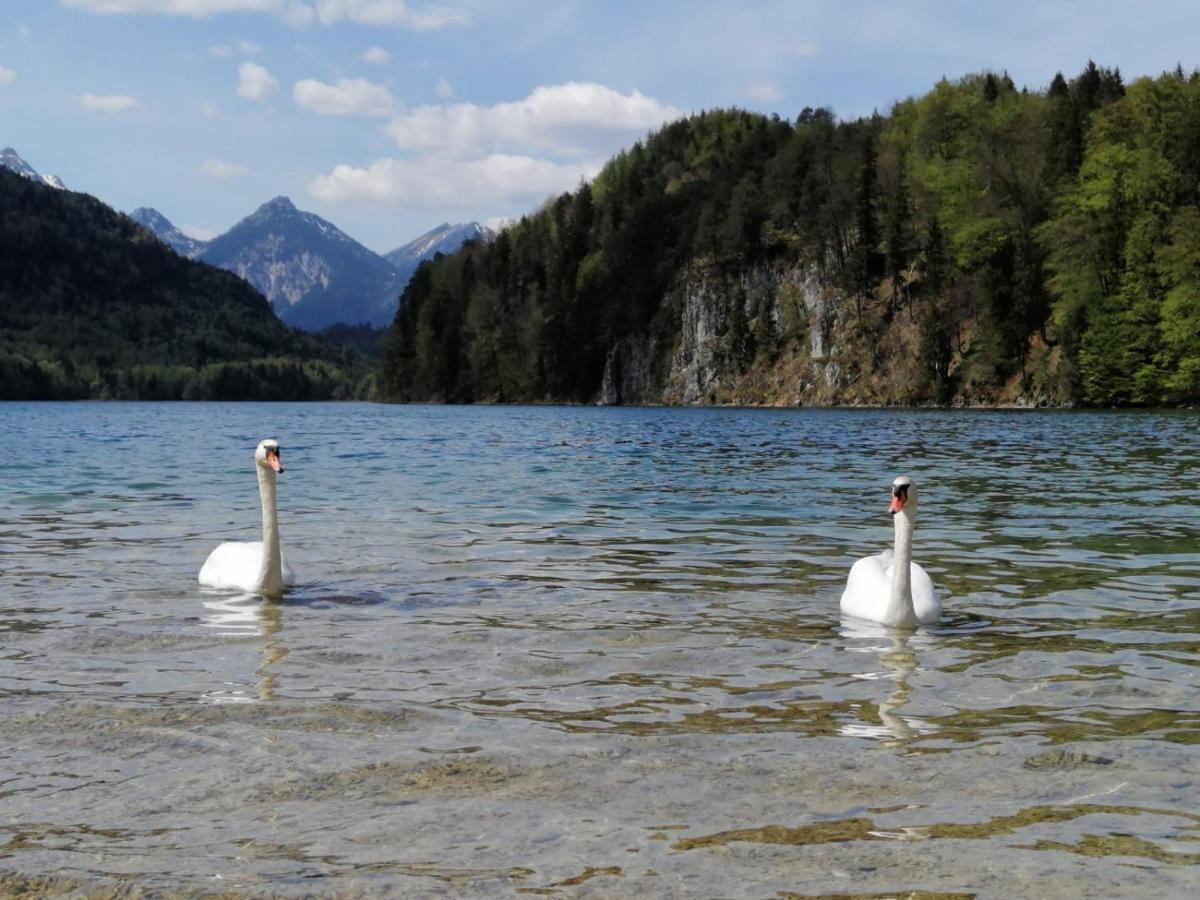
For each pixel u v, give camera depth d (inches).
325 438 2308.1
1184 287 3919.8
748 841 235.5
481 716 324.5
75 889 213.8
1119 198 4315.9
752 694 349.4
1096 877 218.5
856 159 6525.6
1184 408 4030.5
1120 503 904.3
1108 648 412.8
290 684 360.8
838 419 3481.8
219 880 217.5
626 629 446.6
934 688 356.8
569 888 213.9
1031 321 4926.2
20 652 406.9
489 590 535.2
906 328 5890.8
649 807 254.1
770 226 7135.8
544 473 1273.4
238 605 498.9
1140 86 4694.9
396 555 646.5
